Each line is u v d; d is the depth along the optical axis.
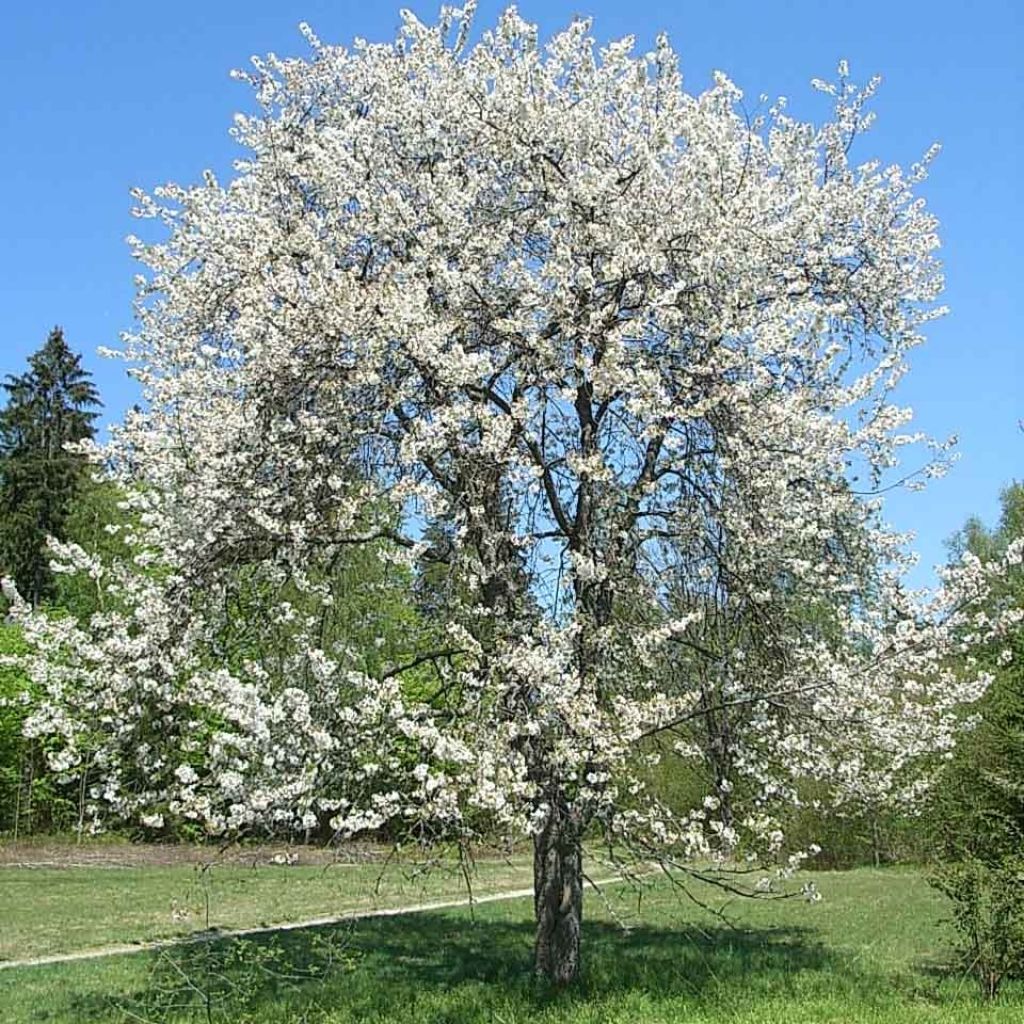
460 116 10.94
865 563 10.64
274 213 11.70
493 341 10.20
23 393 48.16
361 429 9.63
